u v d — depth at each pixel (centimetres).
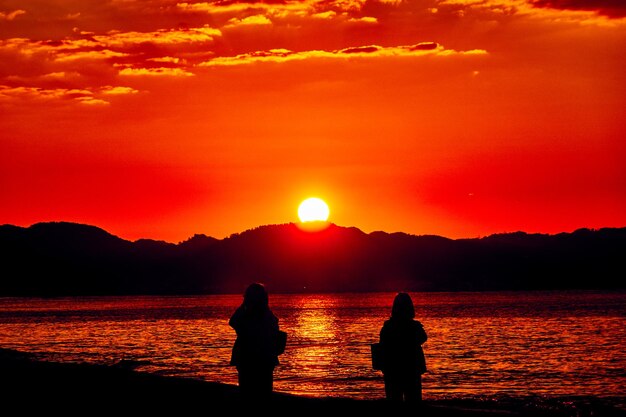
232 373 6950
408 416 2188
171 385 3453
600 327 15038
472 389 5684
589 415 3872
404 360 2181
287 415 2723
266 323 2070
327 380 6206
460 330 14462
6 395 3128
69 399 3023
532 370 7144
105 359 8719
